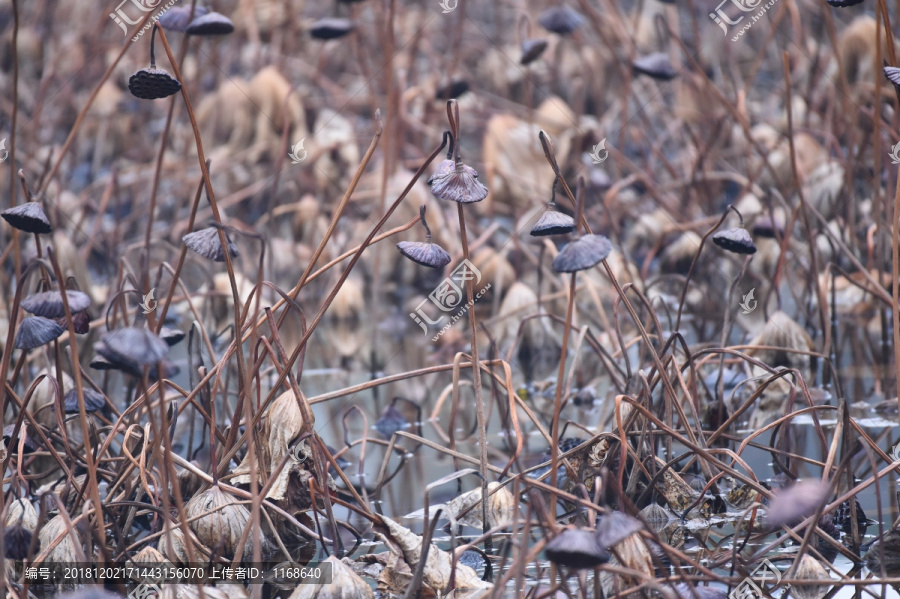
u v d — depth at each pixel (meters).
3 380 4.07
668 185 13.06
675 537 4.42
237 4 16.89
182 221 13.05
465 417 7.07
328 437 6.65
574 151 13.38
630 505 3.60
